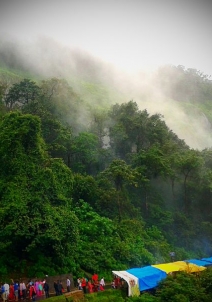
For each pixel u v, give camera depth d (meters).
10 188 21.64
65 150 36.44
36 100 42.00
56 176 24.92
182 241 37.03
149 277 22.23
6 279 20.20
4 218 20.45
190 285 21.94
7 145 22.80
